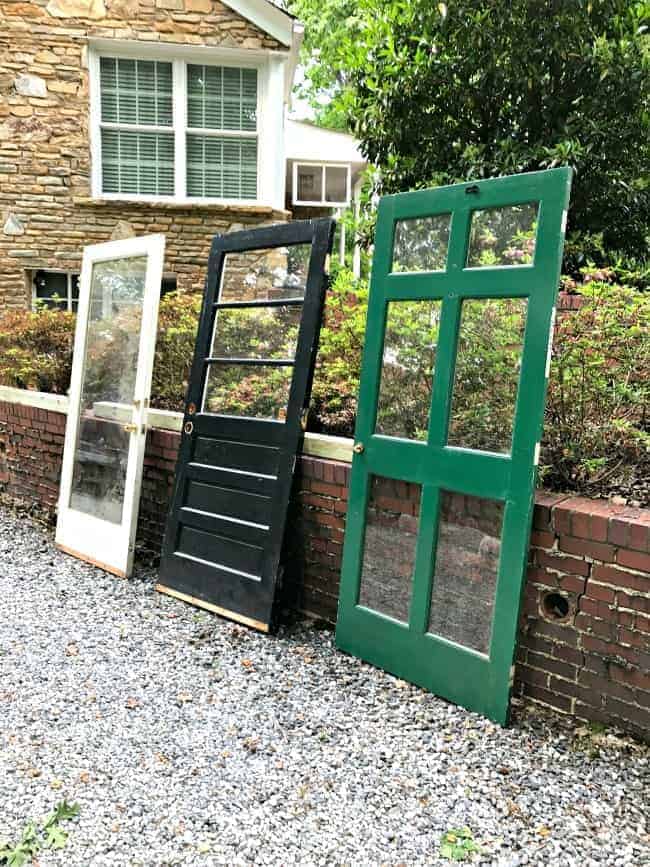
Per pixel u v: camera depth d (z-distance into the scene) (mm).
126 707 2680
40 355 6129
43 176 7805
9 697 2734
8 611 3588
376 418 3086
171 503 3959
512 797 2178
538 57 5398
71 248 7949
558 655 2598
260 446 3535
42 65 7641
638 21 5492
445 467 2787
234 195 8305
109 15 7625
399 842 1979
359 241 6344
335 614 3445
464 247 2758
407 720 2625
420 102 5820
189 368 5125
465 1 5340
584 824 2055
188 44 7754
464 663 2711
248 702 2740
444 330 2814
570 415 2979
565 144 5094
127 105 7945
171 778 2248
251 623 3432
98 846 1938
